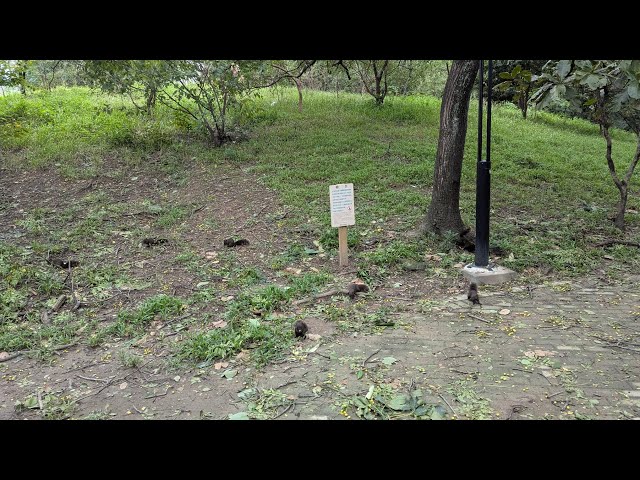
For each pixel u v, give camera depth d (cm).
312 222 688
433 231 644
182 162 937
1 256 582
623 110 660
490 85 515
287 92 1653
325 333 424
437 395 335
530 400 329
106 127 1062
